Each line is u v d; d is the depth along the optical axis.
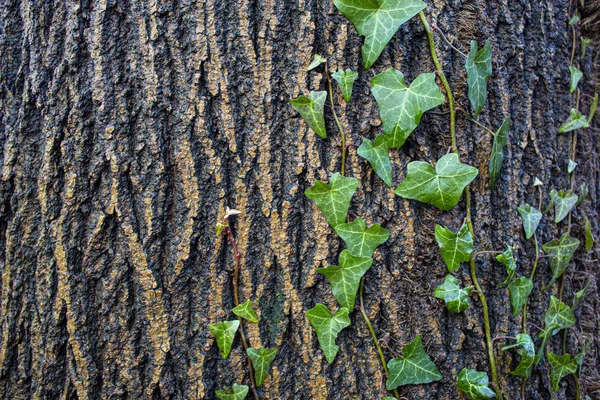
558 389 0.64
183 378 0.59
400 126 0.58
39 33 0.60
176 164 0.59
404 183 0.59
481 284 0.60
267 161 0.59
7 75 0.61
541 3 0.63
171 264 0.59
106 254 0.59
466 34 0.60
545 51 0.64
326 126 0.59
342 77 0.58
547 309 0.63
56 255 0.59
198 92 0.59
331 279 0.59
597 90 0.71
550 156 0.64
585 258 0.67
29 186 0.60
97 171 0.59
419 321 0.60
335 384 0.60
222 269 0.59
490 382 0.60
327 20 0.59
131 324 0.59
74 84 0.59
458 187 0.58
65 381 0.60
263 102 0.59
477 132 0.60
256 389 0.60
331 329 0.59
